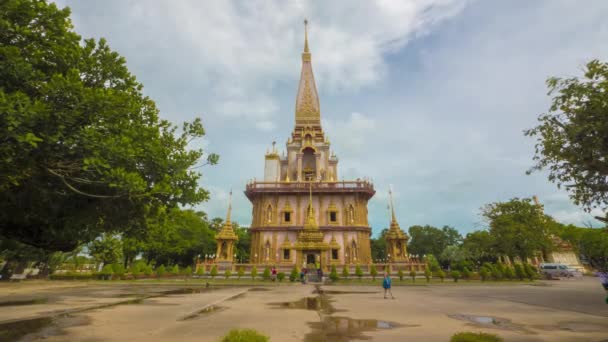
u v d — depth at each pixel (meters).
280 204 52.28
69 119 8.86
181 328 10.48
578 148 12.48
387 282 21.27
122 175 10.23
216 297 20.41
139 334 9.61
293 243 49.00
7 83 9.46
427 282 36.19
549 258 63.62
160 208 14.20
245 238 77.81
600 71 11.71
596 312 14.26
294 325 11.04
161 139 15.58
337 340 8.89
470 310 14.84
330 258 48.00
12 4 10.24
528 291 25.38
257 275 42.34
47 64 11.88
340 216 51.41
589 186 13.02
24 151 8.54
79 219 13.80
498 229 48.31
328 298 20.25
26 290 25.45
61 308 15.06
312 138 58.91
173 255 68.88
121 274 39.38
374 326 10.89
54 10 12.19
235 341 7.26
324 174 57.34
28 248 34.44
